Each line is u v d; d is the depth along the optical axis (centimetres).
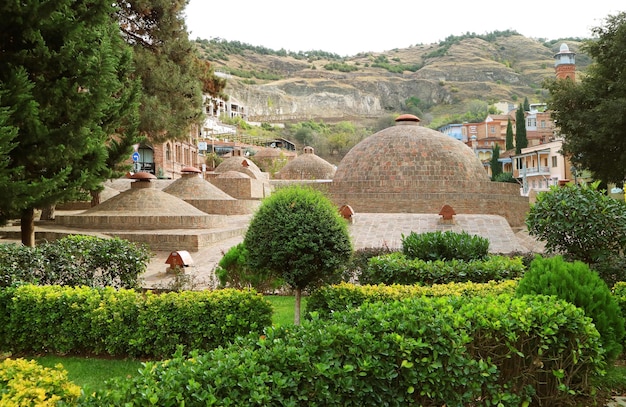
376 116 11431
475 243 1016
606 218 903
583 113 2281
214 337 684
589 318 515
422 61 16688
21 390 350
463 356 462
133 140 1555
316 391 395
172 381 353
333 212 795
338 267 785
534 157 5191
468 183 2611
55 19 1142
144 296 738
